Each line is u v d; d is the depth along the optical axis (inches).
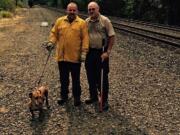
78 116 175.6
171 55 335.9
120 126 162.4
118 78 249.9
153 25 722.2
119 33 554.3
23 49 405.7
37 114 180.7
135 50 372.8
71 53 182.4
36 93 169.6
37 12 1640.0
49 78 256.8
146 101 197.0
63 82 190.9
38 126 164.6
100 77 186.9
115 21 906.1
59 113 180.4
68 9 178.4
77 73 186.4
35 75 268.2
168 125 162.9
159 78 247.4
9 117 177.5
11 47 426.6
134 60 316.5
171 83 233.6
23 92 221.9
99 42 179.6
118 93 212.8
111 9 1256.8
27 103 199.2
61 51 183.8
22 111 185.8
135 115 175.8
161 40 418.6
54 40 184.9
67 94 195.9
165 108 185.3
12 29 681.6
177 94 208.8
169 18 868.0
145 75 257.3
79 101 190.4
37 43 455.8
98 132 156.2
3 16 1066.7
